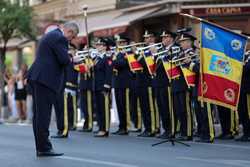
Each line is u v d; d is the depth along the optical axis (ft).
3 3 99.91
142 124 64.69
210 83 51.06
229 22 87.71
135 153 45.70
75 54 63.98
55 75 42.29
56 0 121.80
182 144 51.75
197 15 87.76
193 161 41.34
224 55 51.31
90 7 110.42
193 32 87.30
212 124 53.72
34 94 42.32
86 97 65.05
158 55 57.11
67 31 45.09
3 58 100.27
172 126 53.78
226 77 51.26
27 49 126.31
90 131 65.21
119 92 61.98
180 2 87.97
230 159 42.55
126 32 95.86
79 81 65.92
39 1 129.39
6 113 96.84
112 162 40.70
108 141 54.80
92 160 41.60
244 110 55.36
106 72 59.67
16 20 99.60
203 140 53.98
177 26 89.10
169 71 55.62
